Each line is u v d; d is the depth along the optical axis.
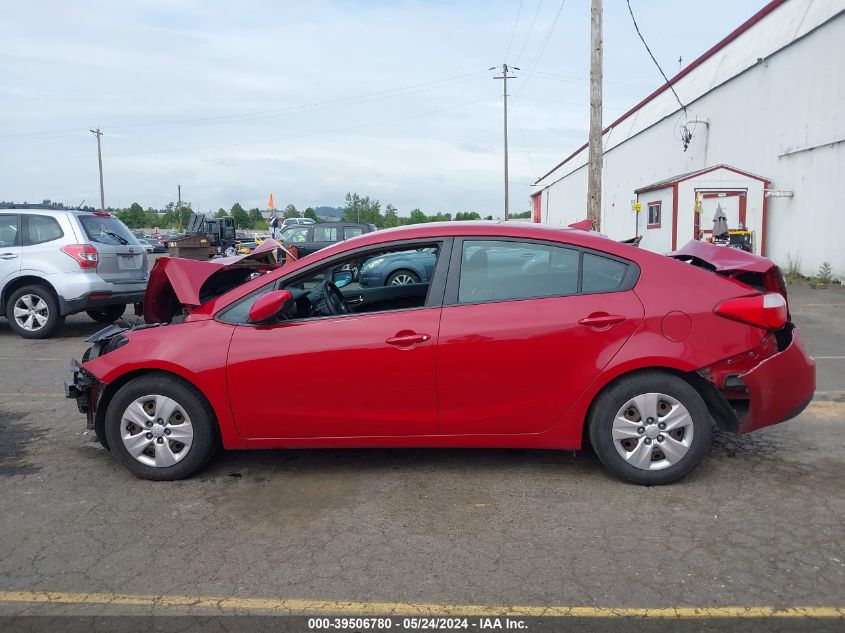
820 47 15.89
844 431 5.21
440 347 4.10
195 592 3.15
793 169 17.22
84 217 10.05
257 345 4.22
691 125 23.09
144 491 4.30
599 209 18.08
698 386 4.13
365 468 4.62
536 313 4.11
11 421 5.86
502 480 4.36
